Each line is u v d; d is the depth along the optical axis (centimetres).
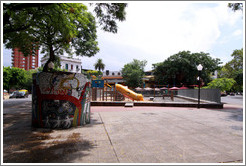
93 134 479
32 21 852
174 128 546
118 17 719
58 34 1267
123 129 536
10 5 549
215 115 831
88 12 1507
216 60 4444
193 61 4384
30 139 432
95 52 1714
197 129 530
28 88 5881
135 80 5275
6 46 1234
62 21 722
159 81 4994
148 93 3425
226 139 422
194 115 831
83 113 607
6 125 603
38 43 1339
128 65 5484
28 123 638
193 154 325
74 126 577
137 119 716
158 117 768
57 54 1750
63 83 566
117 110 1059
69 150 352
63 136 460
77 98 589
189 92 2075
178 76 4931
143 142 402
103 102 1346
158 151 343
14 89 6550
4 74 3700
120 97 1952
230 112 951
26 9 718
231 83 1658
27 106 1341
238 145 376
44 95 562
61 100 559
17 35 1087
